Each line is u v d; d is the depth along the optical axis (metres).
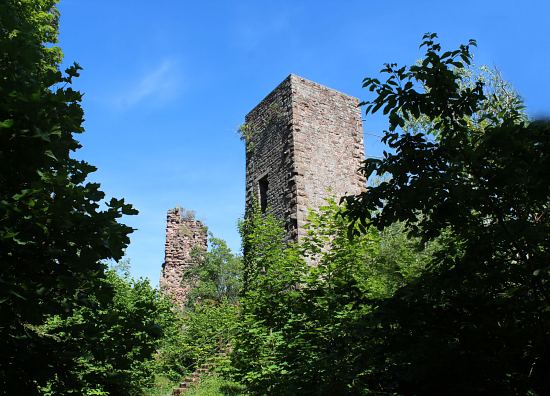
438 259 4.11
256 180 15.93
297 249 8.85
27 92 3.03
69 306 3.06
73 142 3.45
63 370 3.03
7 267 2.76
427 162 3.86
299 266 8.50
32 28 3.44
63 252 2.95
